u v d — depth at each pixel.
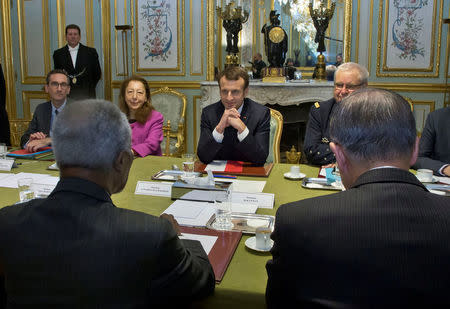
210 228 1.36
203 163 2.41
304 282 0.75
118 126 0.85
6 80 6.09
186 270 0.84
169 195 1.76
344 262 0.71
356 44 5.08
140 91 2.92
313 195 1.77
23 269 0.77
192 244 1.04
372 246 0.70
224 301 0.96
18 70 6.09
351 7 4.97
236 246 1.23
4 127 4.47
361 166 0.80
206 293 0.94
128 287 0.76
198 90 5.54
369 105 0.79
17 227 0.79
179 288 0.83
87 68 5.43
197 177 1.93
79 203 0.81
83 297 0.75
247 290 0.99
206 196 1.66
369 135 0.78
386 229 0.71
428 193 0.76
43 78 6.05
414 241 0.69
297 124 5.33
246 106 2.60
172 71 5.57
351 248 0.71
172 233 0.82
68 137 0.82
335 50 5.07
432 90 5.00
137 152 2.65
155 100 5.36
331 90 4.81
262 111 2.59
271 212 1.56
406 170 0.79
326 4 4.78
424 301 0.68
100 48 5.73
